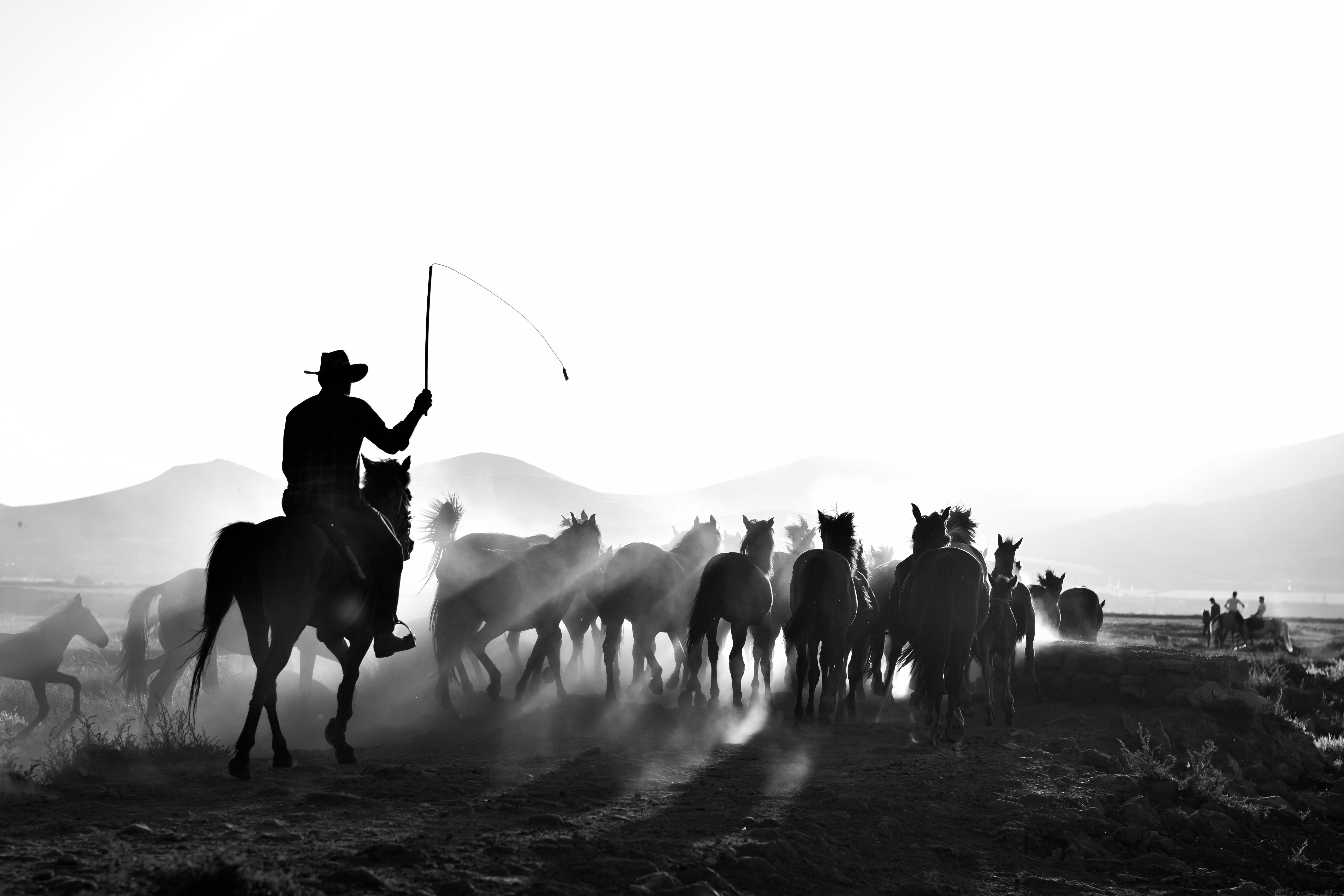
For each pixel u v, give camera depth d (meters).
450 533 16.75
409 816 8.17
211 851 6.76
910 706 16.97
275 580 9.24
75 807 8.25
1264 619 45.12
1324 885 9.09
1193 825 9.89
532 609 15.90
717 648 16.25
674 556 19.44
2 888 5.96
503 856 7.08
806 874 7.45
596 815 8.47
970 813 9.59
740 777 10.55
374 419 10.52
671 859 7.26
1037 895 7.74
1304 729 16.50
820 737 13.78
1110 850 9.20
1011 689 18.19
